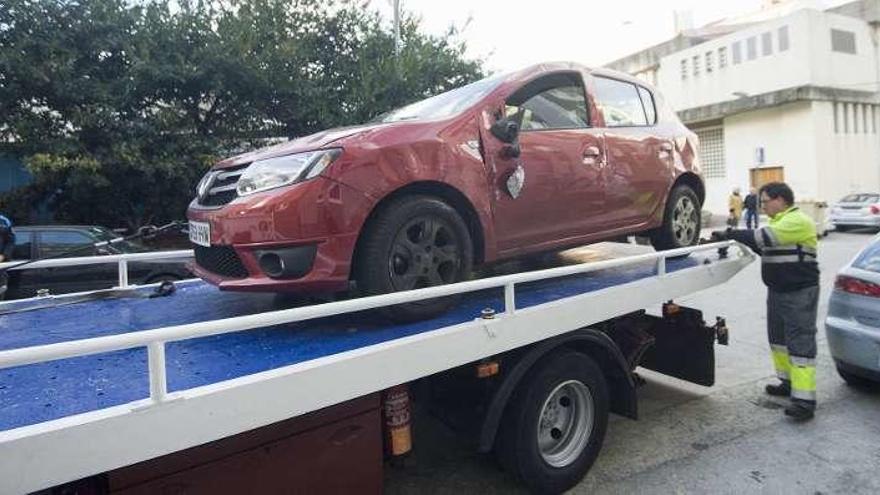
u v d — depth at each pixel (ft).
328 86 40.68
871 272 14.61
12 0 33.37
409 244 9.74
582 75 13.64
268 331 9.33
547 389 10.57
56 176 34.12
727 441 12.94
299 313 7.08
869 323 14.38
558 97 12.92
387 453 9.18
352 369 7.57
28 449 5.32
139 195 37.29
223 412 6.45
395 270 9.62
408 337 8.43
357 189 9.14
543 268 15.11
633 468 11.87
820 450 12.38
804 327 13.94
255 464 7.48
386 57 41.32
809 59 73.82
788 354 14.28
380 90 39.70
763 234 14.15
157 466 6.76
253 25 38.27
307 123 40.04
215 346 8.52
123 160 33.78
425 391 10.06
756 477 11.36
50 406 6.36
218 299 11.98
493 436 9.99
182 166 35.27
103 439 5.70
